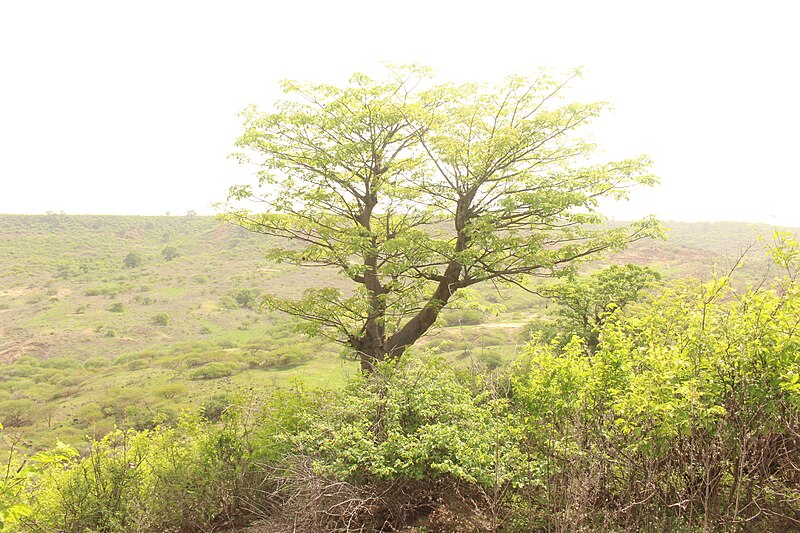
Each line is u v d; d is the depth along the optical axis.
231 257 117.31
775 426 4.67
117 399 34.56
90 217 145.50
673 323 6.09
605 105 11.37
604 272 17.78
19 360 58.47
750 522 4.73
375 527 6.56
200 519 7.58
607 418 5.27
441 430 6.68
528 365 6.61
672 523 4.86
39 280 103.12
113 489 7.50
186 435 8.76
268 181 13.38
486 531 5.71
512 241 11.14
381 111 11.76
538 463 5.87
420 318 12.90
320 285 92.19
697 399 4.62
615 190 11.61
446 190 12.62
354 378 8.95
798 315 5.09
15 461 5.11
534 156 12.44
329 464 6.61
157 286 97.62
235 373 41.59
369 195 13.48
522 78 11.58
